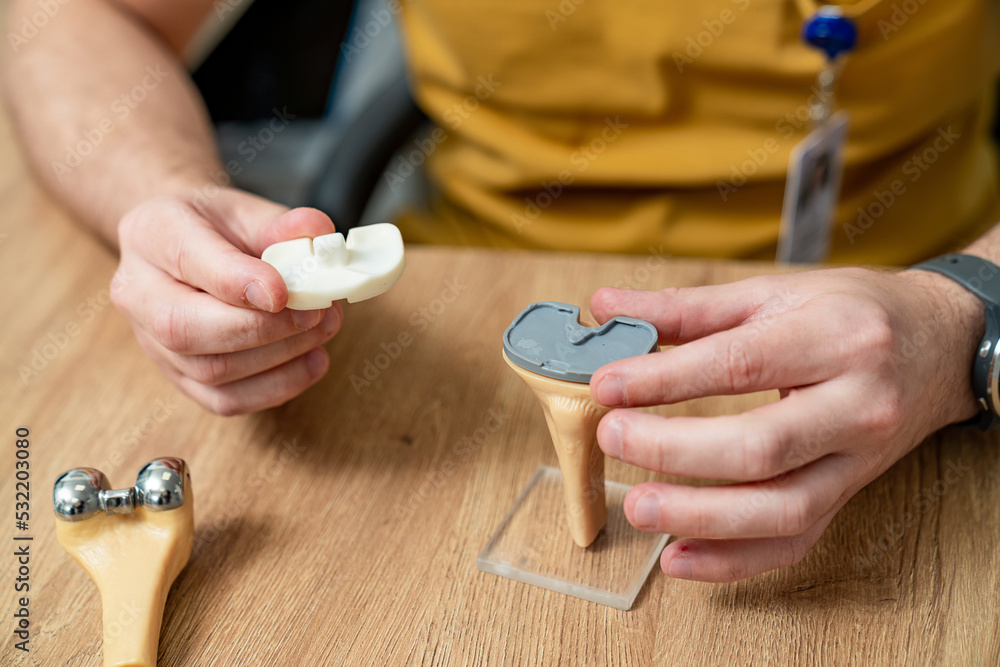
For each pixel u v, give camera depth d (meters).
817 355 0.52
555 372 0.53
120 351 0.74
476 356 0.72
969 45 0.87
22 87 0.89
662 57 0.85
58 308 0.78
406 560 0.58
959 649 0.53
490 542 0.59
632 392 0.51
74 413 0.69
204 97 1.19
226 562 0.59
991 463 0.62
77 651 0.55
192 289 0.61
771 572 0.57
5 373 0.72
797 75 0.84
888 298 0.56
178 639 0.55
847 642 0.53
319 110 1.24
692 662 0.53
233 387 0.63
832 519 0.59
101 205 0.79
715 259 0.93
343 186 0.95
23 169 0.97
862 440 0.52
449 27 0.88
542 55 0.88
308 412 0.68
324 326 0.62
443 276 0.79
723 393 0.52
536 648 0.54
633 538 0.59
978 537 0.58
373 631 0.55
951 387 0.60
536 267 0.79
